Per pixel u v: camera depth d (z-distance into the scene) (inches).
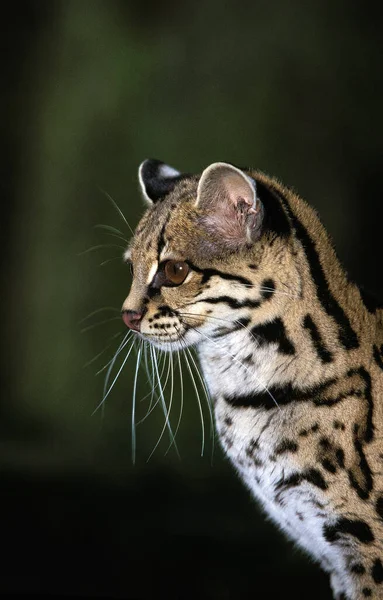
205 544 437.1
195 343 261.6
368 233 705.0
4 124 740.7
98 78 741.3
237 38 719.7
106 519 470.9
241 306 251.4
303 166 706.2
